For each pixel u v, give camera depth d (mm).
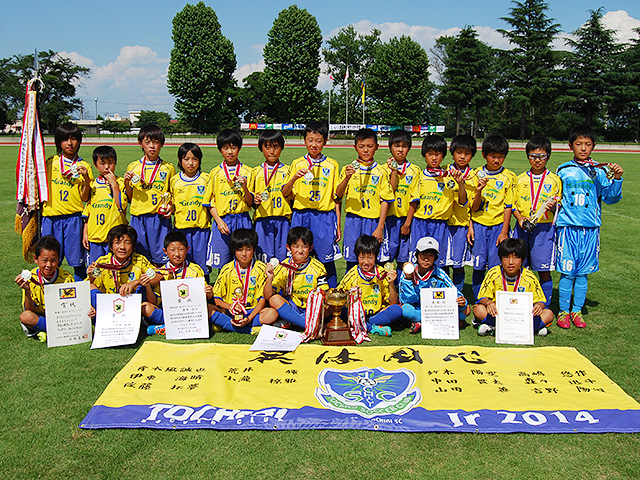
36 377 3996
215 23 54188
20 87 65000
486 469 2930
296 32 55250
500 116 66312
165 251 5207
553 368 4070
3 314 5336
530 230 5219
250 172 5691
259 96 72562
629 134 57469
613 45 55031
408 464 2963
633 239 9352
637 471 2928
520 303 4734
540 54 56062
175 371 3975
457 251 5688
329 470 2910
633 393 3805
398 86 59125
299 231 5051
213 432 3242
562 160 28906
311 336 4730
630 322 5312
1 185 15000
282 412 3412
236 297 5047
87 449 3086
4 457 3027
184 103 55625
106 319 4719
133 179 5379
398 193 5660
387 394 3650
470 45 57969
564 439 3201
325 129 5500
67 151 5480
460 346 4477
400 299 5324
